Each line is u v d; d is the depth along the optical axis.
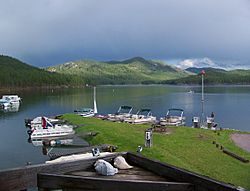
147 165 5.56
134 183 4.64
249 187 17.00
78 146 32.66
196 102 106.25
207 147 26.92
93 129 39.03
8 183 4.72
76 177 4.83
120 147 27.73
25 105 97.56
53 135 37.75
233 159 23.06
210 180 4.10
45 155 29.97
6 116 69.69
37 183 4.98
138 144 27.72
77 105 96.69
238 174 19.38
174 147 26.44
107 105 96.69
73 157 20.25
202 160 22.55
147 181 4.63
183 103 102.94
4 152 31.80
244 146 28.58
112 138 32.19
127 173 5.40
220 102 104.94
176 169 4.83
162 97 132.88
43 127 40.28
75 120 49.66
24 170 4.90
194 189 4.40
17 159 28.81
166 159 22.16
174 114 75.81
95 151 17.45
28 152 31.66
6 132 45.75
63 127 39.47
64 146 33.31
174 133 33.94
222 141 30.27
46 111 80.44
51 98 126.75
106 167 5.25
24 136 41.69
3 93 163.00
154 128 36.66
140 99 121.50
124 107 63.16
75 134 37.12
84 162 5.62
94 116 60.62
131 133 34.31
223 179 18.28
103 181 4.73
